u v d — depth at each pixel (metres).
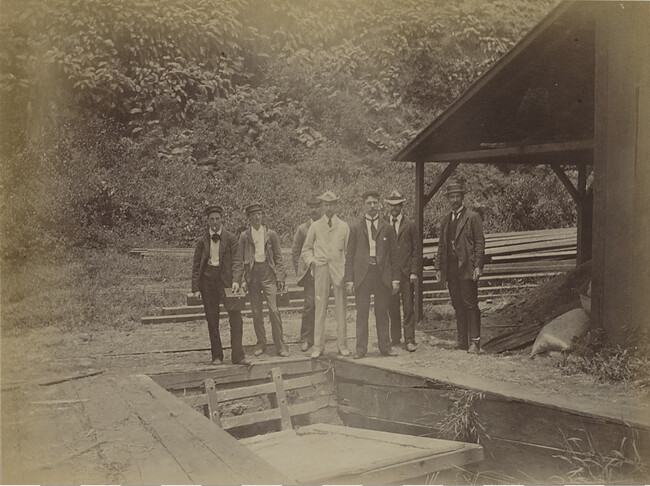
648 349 5.79
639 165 5.88
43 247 11.64
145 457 4.24
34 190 12.69
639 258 5.89
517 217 16.23
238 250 7.20
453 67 15.40
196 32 14.96
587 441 4.88
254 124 15.30
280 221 13.87
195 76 15.03
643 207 5.89
